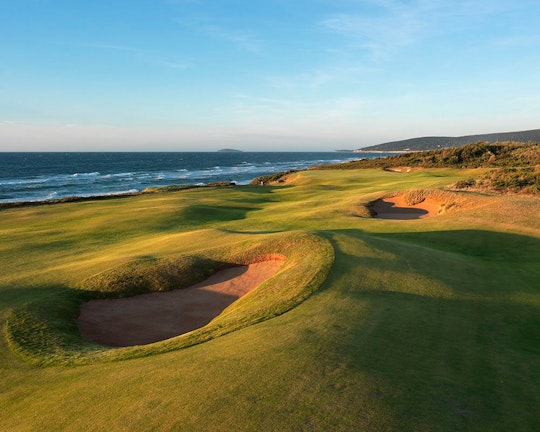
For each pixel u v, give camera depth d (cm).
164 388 728
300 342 873
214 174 13538
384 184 4862
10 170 15088
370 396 672
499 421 649
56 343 1159
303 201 4022
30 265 2055
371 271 1421
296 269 1452
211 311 1475
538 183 3139
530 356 923
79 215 3681
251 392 679
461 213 2580
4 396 860
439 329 1020
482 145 7925
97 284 1591
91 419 671
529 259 1773
